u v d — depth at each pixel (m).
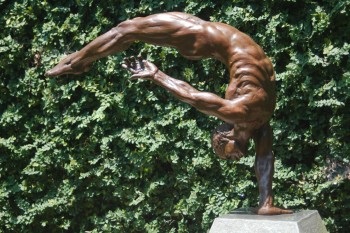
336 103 5.38
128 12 5.98
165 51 5.93
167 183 6.13
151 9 5.93
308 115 5.61
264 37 5.64
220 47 3.93
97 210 6.43
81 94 6.25
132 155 6.09
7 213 6.39
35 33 6.31
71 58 4.19
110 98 6.09
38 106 6.39
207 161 5.87
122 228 6.29
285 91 5.61
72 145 6.31
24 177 6.42
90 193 6.30
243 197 5.89
